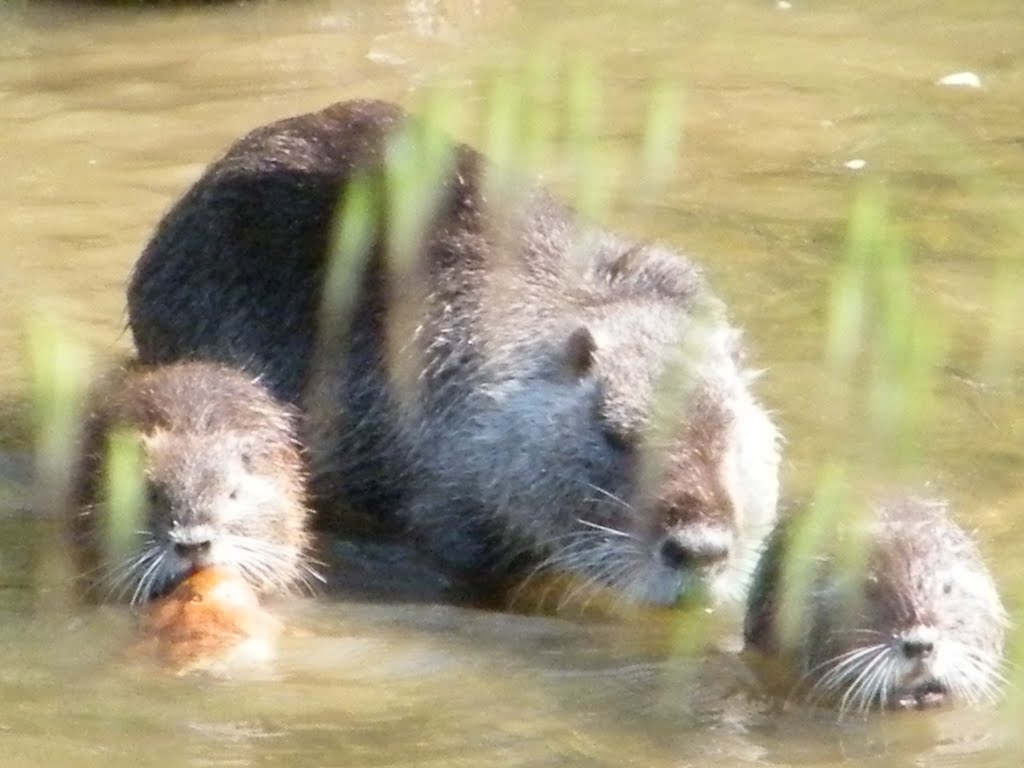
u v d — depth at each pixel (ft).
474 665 33.96
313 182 41.98
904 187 53.06
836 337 26.71
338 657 34.01
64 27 68.03
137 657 33.73
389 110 43.45
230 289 42.14
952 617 32.48
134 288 43.70
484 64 63.93
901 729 31.68
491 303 39.34
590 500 36.81
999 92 61.41
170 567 35.86
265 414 39.32
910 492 35.47
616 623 35.94
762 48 65.82
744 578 36.27
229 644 34.04
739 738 31.24
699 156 55.36
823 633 32.86
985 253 48.65
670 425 36.37
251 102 60.34
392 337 40.01
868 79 62.75
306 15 69.05
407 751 30.53
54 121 58.34
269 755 30.37
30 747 30.53
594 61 64.13
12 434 41.91
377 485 40.27
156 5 69.67
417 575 38.32
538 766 30.12
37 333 29.43
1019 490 37.99
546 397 37.88
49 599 35.96
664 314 38.65
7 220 50.75
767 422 37.88
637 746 30.99
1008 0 71.05
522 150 30.71
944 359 43.14
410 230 39.65
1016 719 32.01
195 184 43.60
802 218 50.80
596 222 42.09
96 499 37.35
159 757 30.25
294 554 37.50
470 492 38.68
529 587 37.81
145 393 39.06
